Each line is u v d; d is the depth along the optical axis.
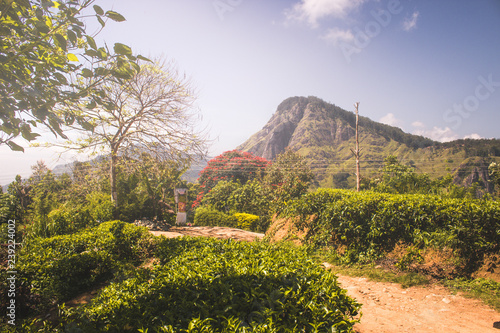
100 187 18.72
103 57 1.92
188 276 3.33
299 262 4.04
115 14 1.83
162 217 20.31
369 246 7.54
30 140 1.89
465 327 4.11
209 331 2.35
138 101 15.27
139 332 2.57
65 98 1.93
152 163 16.56
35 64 1.83
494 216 5.75
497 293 4.88
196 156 16.20
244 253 4.80
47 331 3.13
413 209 7.12
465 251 5.85
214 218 20.72
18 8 1.76
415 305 4.95
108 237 8.02
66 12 1.77
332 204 8.96
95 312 2.89
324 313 2.61
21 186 15.64
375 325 4.27
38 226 9.91
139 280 3.65
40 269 5.26
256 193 24.62
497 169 17.42
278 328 2.42
